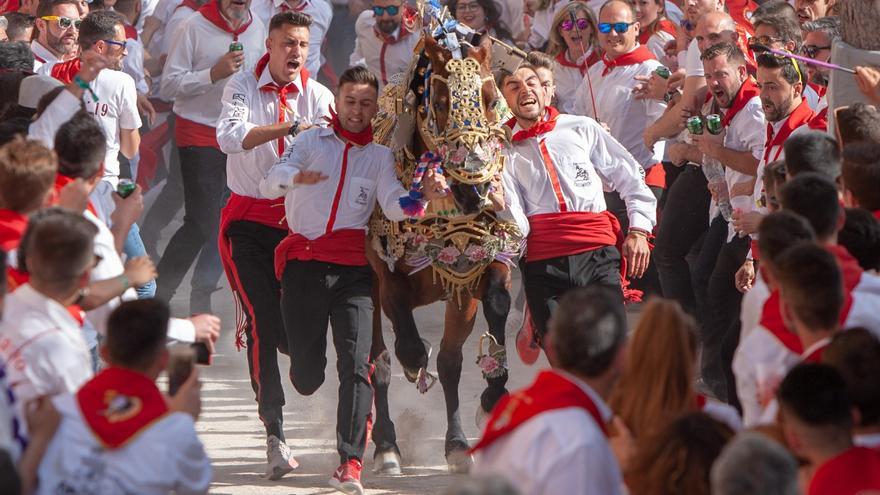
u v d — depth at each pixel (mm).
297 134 14188
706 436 7344
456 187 12773
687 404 8000
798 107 14703
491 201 13109
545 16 23938
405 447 15180
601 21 19094
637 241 14422
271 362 14484
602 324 7746
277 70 15000
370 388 13453
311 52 24219
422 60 13328
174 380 9109
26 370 8781
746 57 17312
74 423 8148
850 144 10742
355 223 13727
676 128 17625
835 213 9648
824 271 8438
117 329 8344
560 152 14109
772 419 8398
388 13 22203
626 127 19172
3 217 9930
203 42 20906
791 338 8805
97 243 10406
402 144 13414
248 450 14992
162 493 8188
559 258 14039
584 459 7371
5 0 22766
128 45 22828
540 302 14078
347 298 13570
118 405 8203
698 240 19781
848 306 8922
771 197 11469
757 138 15625
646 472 7418
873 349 7793
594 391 7859
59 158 10719
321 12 24281
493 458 7695
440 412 16734
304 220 13664
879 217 10508
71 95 12570
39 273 8938
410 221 13633
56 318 8938
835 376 7469
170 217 24250
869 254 9828
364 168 13695
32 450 8055
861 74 12734
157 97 24281
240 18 21078
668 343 7973
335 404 17203
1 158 9969
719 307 16438
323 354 13836
